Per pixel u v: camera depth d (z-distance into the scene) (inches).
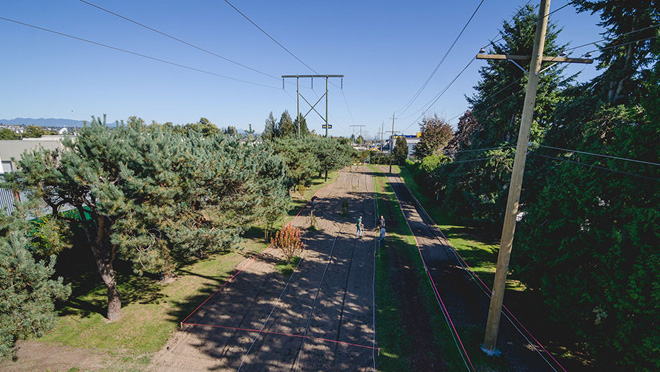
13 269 298.8
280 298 536.4
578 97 620.7
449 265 687.7
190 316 476.7
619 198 340.2
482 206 814.5
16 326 299.9
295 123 1956.2
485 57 332.5
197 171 434.0
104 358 382.0
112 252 447.8
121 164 359.3
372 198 1448.1
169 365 374.0
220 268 651.5
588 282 339.3
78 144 377.4
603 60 603.8
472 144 1073.5
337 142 1932.8
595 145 384.2
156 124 450.6
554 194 403.2
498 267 374.6
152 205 400.5
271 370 370.0
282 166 784.9
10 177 353.7
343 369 374.3
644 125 315.6
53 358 378.0
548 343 422.0
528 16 809.5
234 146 593.9
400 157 3115.2
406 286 587.2
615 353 315.6
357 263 693.9
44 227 372.5
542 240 407.8
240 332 440.8
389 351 406.9
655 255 275.3
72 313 473.4
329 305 517.3
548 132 663.1
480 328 456.4
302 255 732.0
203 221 520.7
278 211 735.1
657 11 493.4
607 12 567.8
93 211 434.6
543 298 424.2
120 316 470.9
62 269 612.1
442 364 382.9
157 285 572.4
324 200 1376.7
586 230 360.5
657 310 272.8
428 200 1418.6
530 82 324.2
